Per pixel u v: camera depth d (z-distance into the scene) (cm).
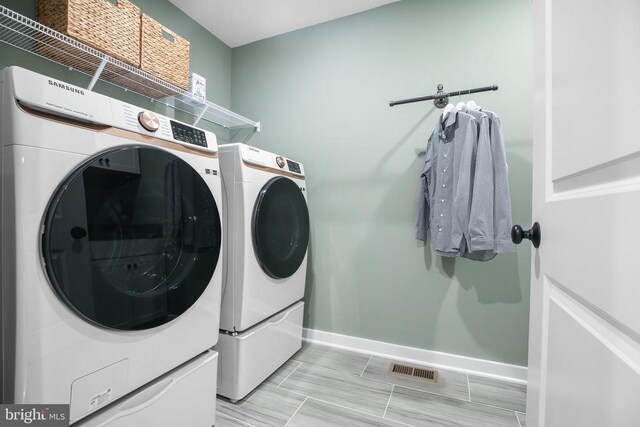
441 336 185
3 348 71
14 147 68
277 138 235
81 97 81
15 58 134
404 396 152
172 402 104
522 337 168
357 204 208
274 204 163
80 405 78
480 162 145
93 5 127
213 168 125
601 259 43
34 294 70
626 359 37
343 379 168
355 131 209
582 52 50
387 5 200
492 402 148
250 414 137
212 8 205
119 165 88
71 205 76
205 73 228
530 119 167
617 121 39
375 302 202
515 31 170
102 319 82
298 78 228
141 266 94
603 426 41
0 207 71
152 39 156
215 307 123
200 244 116
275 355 168
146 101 191
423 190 181
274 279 166
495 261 173
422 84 190
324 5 201
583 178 50
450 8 183
